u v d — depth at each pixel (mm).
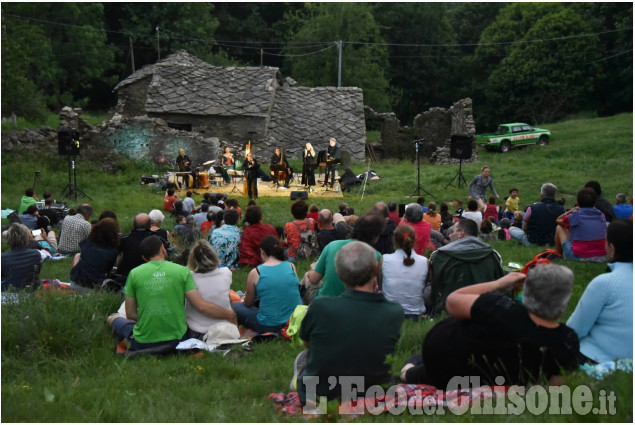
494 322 4242
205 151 30688
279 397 5129
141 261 9109
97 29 57969
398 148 40688
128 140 30562
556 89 55062
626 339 4688
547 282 4164
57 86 56844
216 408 4953
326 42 56906
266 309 7168
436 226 13078
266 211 21609
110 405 4984
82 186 27203
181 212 18109
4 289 8359
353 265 4594
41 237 13859
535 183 26422
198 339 6891
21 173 27875
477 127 65625
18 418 4773
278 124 37188
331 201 24000
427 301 7367
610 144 34531
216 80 37312
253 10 70375
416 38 69500
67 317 7203
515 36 60375
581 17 56688
